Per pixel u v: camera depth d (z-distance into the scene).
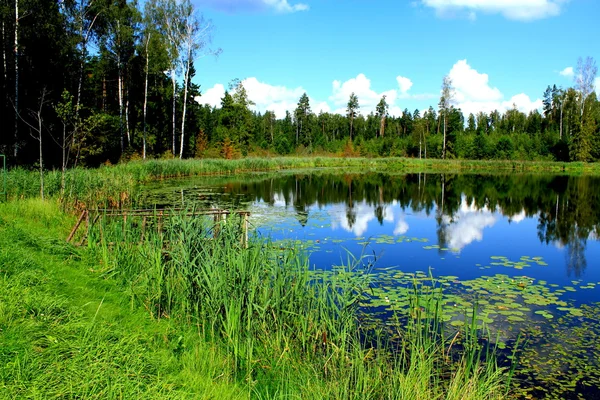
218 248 5.59
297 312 5.36
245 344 4.60
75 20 24.78
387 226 13.70
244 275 4.94
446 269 8.84
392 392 3.89
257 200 18.70
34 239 6.92
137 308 5.36
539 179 34.25
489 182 31.23
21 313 4.10
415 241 11.49
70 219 10.41
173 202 15.78
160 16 30.09
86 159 23.75
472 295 7.20
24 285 4.75
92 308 4.89
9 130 20.36
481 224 14.34
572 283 7.98
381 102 81.88
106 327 4.34
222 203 16.91
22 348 3.49
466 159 56.06
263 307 5.02
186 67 31.70
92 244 7.52
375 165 53.94
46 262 6.07
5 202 10.49
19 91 20.97
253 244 6.18
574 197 21.95
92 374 3.36
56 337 3.83
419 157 60.66
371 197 21.30
